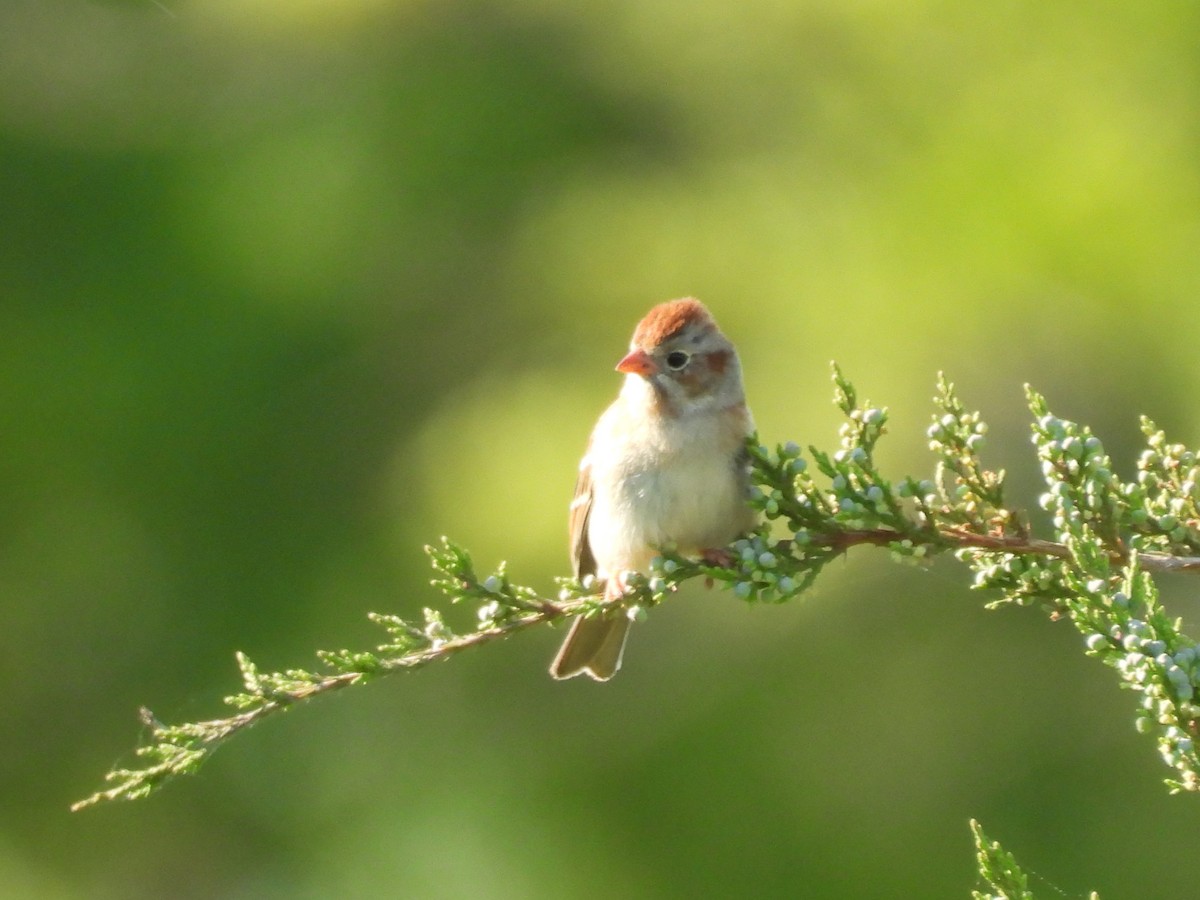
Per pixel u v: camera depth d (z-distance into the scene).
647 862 12.88
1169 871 12.74
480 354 15.11
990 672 13.75
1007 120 14.27
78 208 15.09
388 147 15.80
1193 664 5.59
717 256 14.98
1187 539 6.42
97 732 14.22
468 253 15.51
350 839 13.88
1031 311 13.65
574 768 13.58
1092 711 13.51
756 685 13.68
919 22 15.12
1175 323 13.33
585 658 8.59
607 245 15.26
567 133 16.05
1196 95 13.89
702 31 16.16
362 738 14.39
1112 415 13.54
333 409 14.70
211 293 14.77
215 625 14.07
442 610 13.80
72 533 14.16
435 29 16.56
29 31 16.36
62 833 14.41
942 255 13.92
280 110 16.05
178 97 16.23
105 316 14.50
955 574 14.09
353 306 15.02
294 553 14.26
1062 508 6.17
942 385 6.61
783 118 15.65
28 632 14.20
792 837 12.84
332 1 16.75
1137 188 13.60
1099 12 14.39
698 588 14.21
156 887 14.39
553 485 13.88
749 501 6.85
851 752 13.32
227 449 14.41
